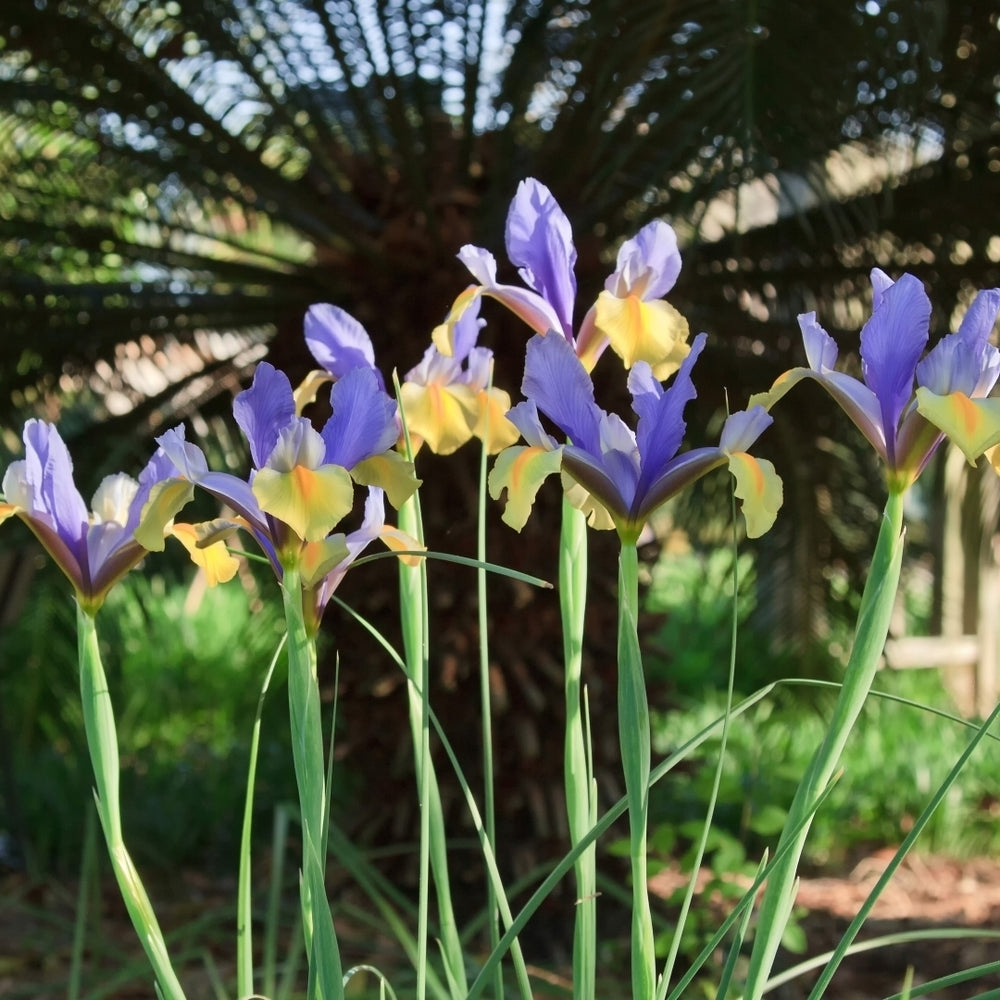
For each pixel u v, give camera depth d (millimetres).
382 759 4176
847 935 1271
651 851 4008
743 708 1335
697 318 4488
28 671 4996
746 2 3197
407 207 4273
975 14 3875
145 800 5332
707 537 5320
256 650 5379
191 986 3490
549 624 4012
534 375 1310
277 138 4824
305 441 1219
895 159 4246
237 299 4625
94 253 4730
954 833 5457
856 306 4707
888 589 1230
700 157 3564
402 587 1535
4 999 3082
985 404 1173
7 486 1311
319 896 1242
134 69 4328
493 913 1473
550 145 4293
